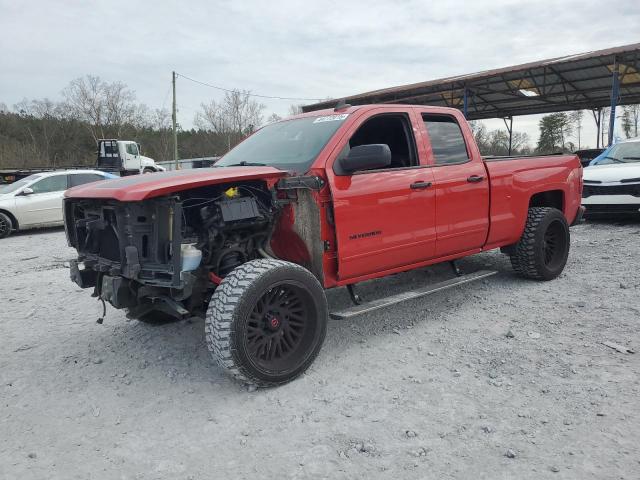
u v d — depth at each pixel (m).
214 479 2.62
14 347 4.61
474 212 5.06
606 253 7.22
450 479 2.53
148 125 64.19
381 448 2.82
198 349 4.36
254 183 3.78
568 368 3.67
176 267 3.34
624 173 9.47
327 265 4.05
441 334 4.46
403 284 6.09
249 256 3.97
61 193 13.39
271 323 3.58
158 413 3.32
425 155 4.72
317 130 4.40
